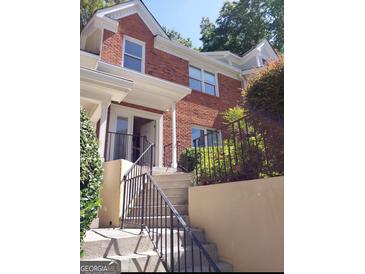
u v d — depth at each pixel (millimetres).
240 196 2604
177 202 3703
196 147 4441
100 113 5219
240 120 3334
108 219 4051
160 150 6418
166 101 6582
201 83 7957
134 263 2420
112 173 4262
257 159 2920
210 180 3426
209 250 2672
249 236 2459
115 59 6648
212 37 6320
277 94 2969
